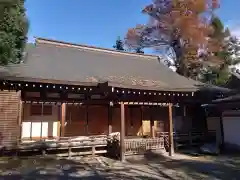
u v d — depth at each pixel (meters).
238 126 13.52
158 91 10.78
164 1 25.25
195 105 15.80
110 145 11.34
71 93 10.72
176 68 26.25
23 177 7.23
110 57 16.30
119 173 7.97
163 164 9.60
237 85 16.72
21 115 10.55
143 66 16.08
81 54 15.16
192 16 23.86
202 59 24.52
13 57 9.53
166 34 25.55
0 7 8.32
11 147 9.67
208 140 14.66
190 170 8.49
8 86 9.35
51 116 12.43
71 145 10.74
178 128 15.38
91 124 13.84
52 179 7.12
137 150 11.35
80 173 7.89
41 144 10.20
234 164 9.58
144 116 15.67
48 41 14.95
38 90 10.05
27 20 9.59
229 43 26.14
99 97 11.21
